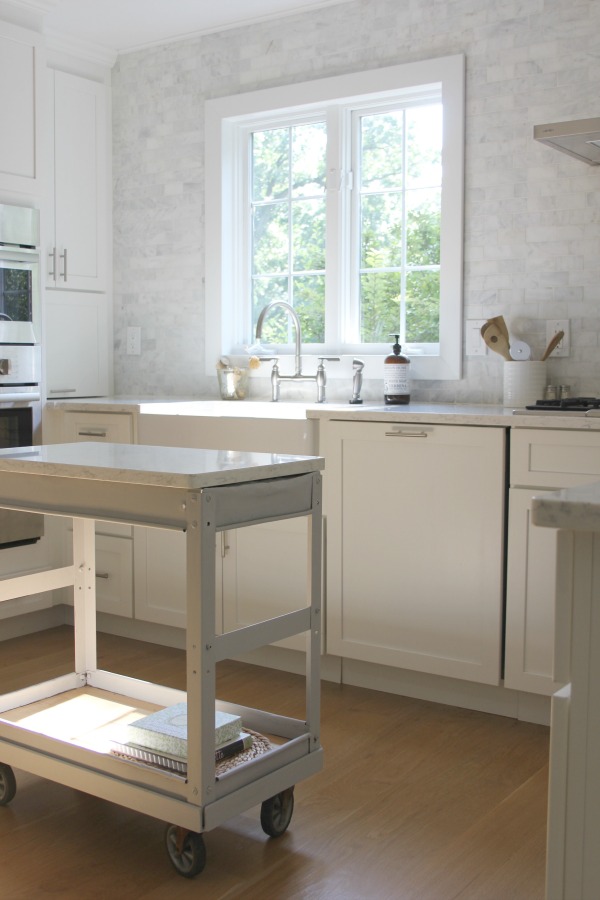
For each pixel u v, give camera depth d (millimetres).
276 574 3547
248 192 4465
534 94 3564
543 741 2969
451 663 3186
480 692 3246
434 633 3219
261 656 3729
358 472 3336
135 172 4695
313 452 3447
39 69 4039
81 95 4566
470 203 3729
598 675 1098
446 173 3750
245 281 4508
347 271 4172
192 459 2275
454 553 3156
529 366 3484
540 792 2586
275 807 2324
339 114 4102
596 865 1117
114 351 4816
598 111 3447
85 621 2787
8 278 3941
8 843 2316
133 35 4457
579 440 2887
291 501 2248
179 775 2135
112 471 2092
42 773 2361
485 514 3086
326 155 4172
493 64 3643
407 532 3250
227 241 4453
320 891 2092
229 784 2123
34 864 2217
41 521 4117
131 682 2705
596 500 1058
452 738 2986
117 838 2350
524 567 3018
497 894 2076
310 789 2600
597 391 3488
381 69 3883
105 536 4051
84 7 4102
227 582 3666
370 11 3926
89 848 2297
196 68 4449
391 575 3295
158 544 3883
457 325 3779
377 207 4113
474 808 2488
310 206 4309
